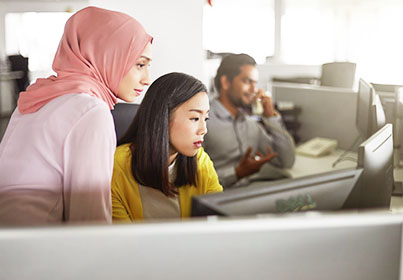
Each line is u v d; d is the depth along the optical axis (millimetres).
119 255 455
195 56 2303
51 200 982
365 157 798
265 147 2088
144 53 1221
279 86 2562
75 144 954
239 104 2047
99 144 955
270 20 3500
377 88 1817
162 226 460
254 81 2061
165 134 1129
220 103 2045
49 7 8211
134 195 1164
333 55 3166
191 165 1193
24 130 1001
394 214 505
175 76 1146
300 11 3416
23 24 8609
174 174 1204
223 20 3369
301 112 2406
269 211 649
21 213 948
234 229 470
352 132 2219
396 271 507
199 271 470
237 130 2043
